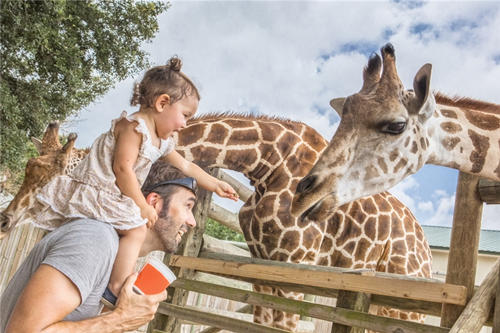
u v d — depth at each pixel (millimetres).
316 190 3219
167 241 1917
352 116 3309
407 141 3223
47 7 9086
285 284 3539
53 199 1861
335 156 3262
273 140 4188
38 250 1603
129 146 1971
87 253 1537
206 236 4441
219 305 7547
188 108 2127
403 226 4793
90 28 10719
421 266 4812
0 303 1640
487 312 2322
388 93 3240
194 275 4207
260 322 4062
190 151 3990
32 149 11047
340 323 2889
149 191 1997
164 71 2072
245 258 3879
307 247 4043
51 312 1420
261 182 4258
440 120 3355
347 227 4398
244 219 4348
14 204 3576
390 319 2670
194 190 1992
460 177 2742
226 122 4184
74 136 3729
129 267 1729
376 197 4684
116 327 1580
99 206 1798
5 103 8539
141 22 11305
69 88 9820
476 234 2607
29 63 9414
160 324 3992
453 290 2447
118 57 10914
